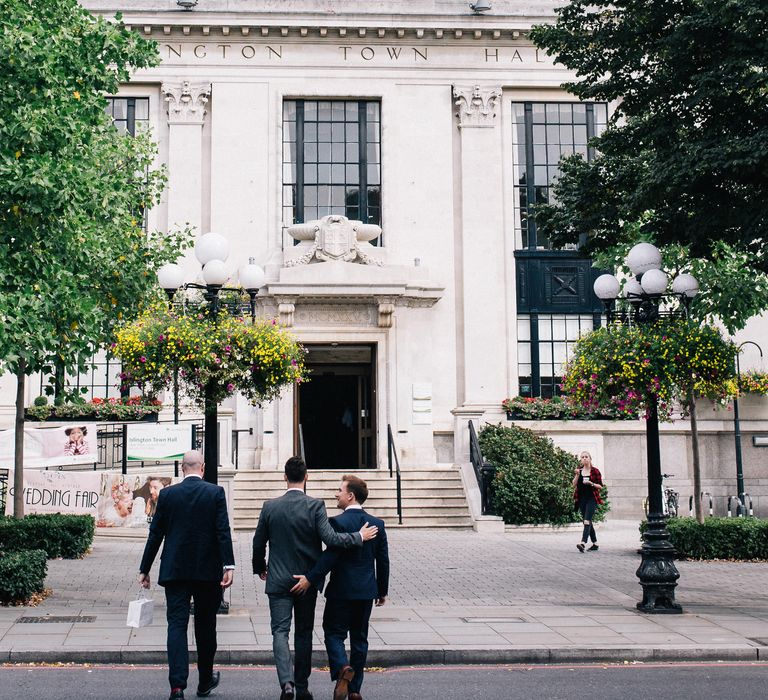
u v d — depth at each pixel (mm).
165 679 8820
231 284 26172
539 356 27281
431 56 27609
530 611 12336
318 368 27422
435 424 26391
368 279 25531
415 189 27250
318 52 27344
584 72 15359
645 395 12555
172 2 26688
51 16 14289
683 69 14102
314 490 23500
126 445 20797
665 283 12562
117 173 17422
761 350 26562
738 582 15148
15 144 12641
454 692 8508
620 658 10023
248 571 15945
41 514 18453
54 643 9891
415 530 22266
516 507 22250
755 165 12625
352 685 7867
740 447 25641
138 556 17453
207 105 27078
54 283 13125
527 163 27844
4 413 25016
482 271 26984
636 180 15281
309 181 27297
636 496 25984
